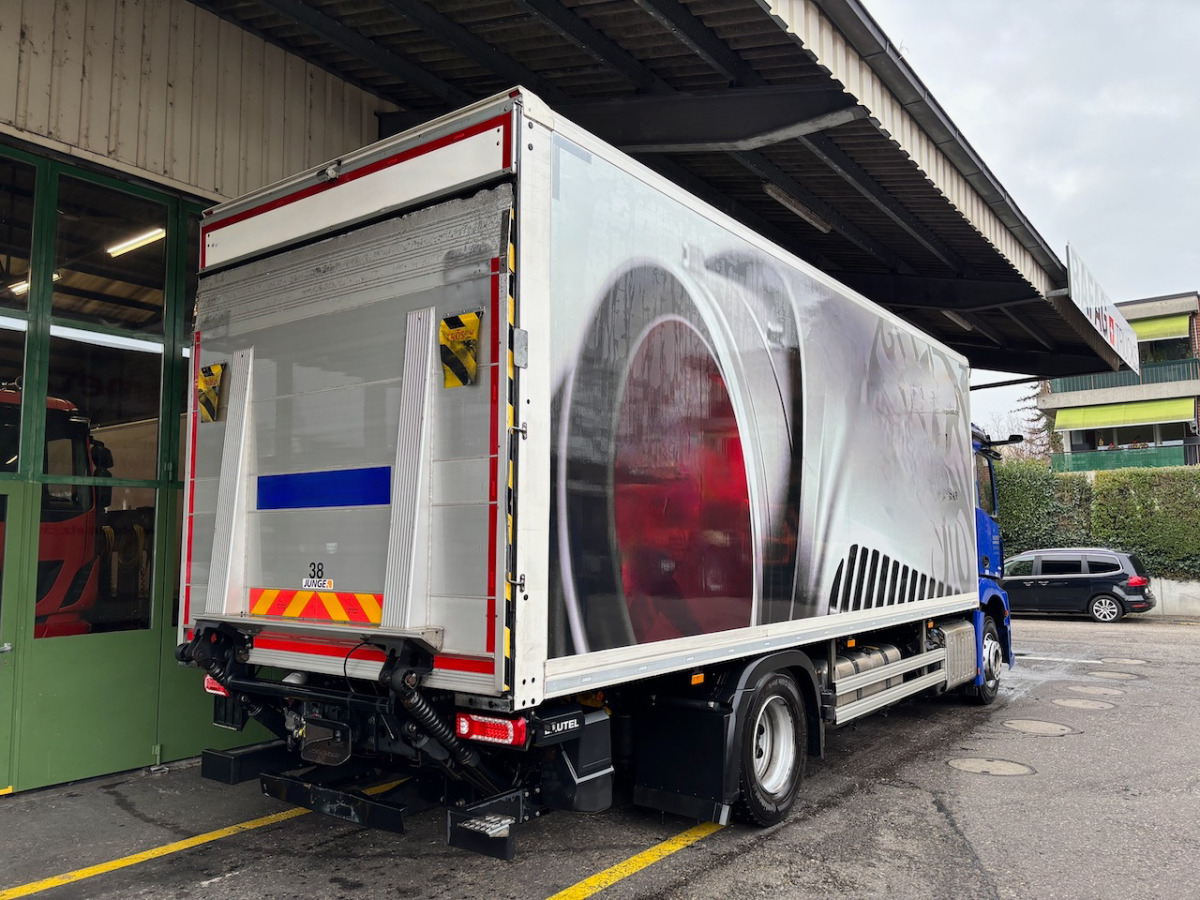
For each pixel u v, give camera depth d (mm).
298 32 6574
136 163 5844
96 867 4164
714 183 8234
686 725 4410
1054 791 5629
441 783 3941
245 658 4172
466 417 3348
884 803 5344
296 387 4098
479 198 3441
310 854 4348
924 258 9766
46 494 5414
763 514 4844
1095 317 11062
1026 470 23312
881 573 6336
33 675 5297
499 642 3127
